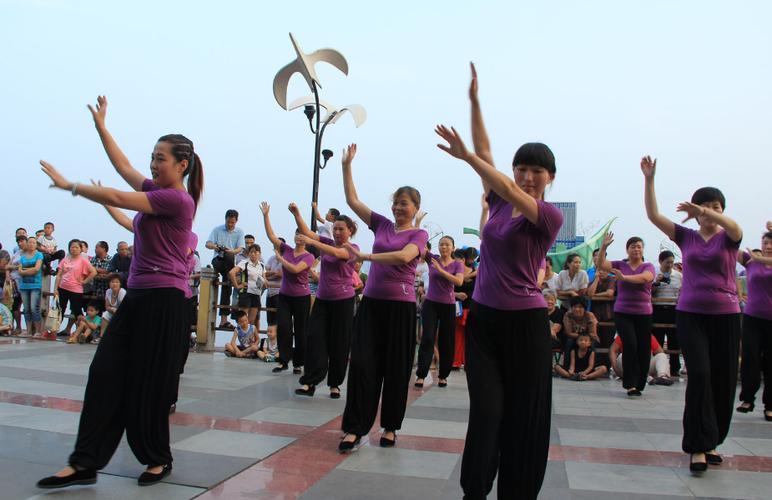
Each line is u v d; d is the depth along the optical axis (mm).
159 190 3289
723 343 4168
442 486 3422
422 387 7273
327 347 6180
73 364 7352
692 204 4098
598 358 8641
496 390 2709
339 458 3926
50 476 3211
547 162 2732
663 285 9094
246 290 9672
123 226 3723
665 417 5719
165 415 3357
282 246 7609
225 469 3551
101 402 3240
